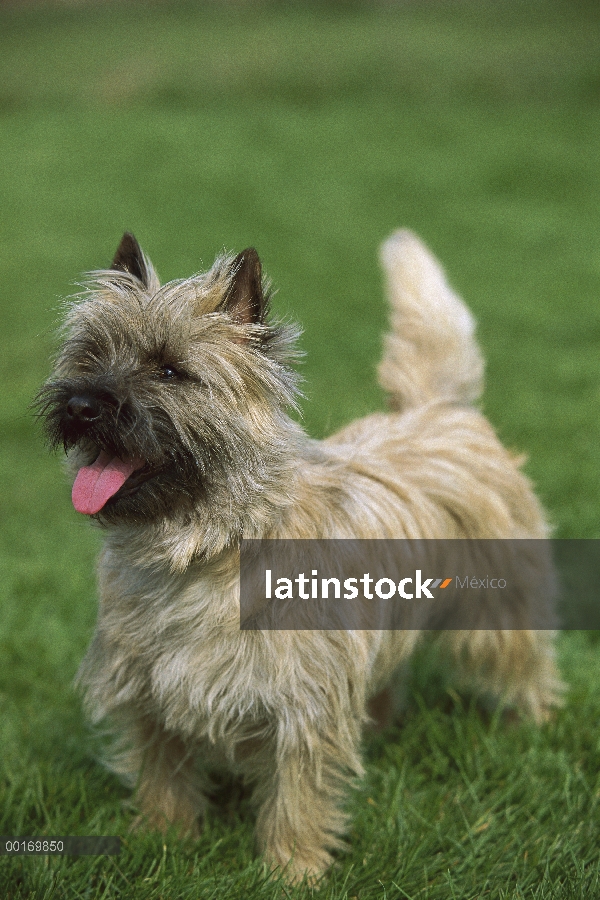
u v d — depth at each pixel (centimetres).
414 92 2494
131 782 356
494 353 926
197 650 307
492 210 1590
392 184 1778
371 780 374
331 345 962
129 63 2833
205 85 2606
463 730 394
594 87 2400
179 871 312
